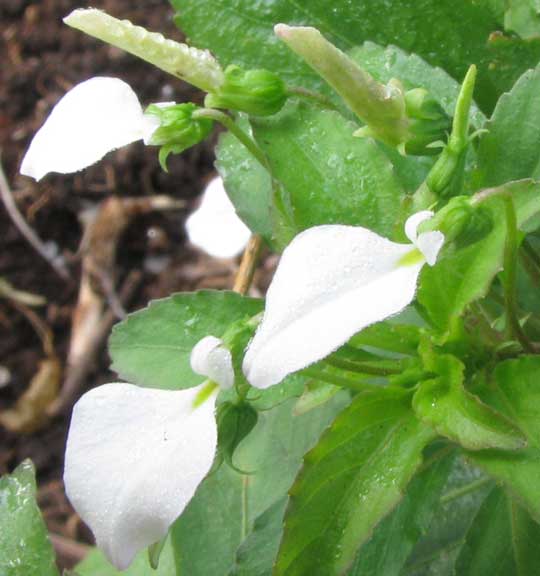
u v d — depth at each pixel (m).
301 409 0.09
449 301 0.08
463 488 0.12
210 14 0.11
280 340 0.06
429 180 0.08
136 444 0.07
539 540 0.10
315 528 0.08
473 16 0.11
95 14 0.09
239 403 0.09
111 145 0.08
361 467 0.08
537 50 0.11
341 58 0.08
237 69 0.09
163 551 0.12
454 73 0.11
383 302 0.07
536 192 0.08
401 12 0.11
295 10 0.11
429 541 0.12
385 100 0.09
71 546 0.18
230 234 0.15
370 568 0.09
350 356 0.09
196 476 0.07
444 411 0.08
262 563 0.10
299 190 0.09
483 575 0.10
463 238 0.07
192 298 0.10
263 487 0.12
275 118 0.09
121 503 0.07
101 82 0.08
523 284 0.11
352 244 0.07
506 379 0.08
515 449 0.08
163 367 0.10
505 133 0.09
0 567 0.10
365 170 0.09
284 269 0.07
